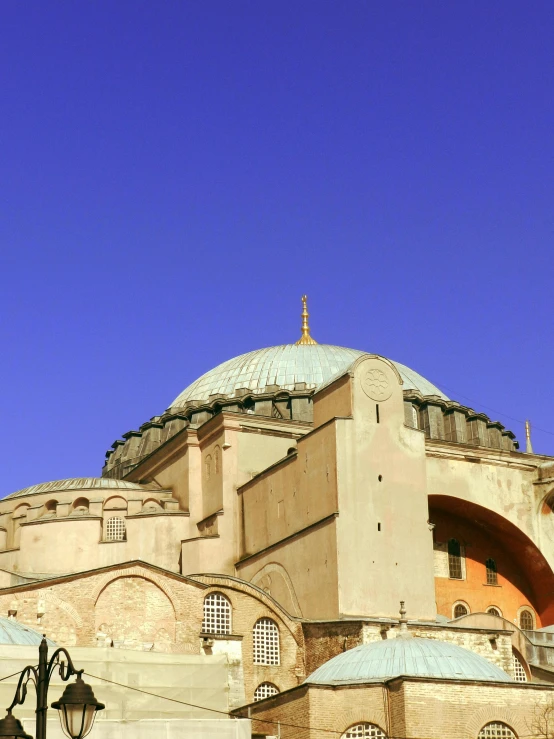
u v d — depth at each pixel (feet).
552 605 231.09
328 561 188.75
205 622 184.24
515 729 145.07
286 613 186.60
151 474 243.19
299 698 148.87
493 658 184.55
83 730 77.41
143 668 168.14
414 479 199.11
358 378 201.26
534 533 228.84
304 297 289.53
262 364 262.88
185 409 257.34
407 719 140.46
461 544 230.89
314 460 199.52
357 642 176.76
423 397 260.83
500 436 271.08
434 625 182.80
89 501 223.30
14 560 214.48
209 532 218.38
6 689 151.12
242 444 222.28
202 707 165.68
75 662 162.61
